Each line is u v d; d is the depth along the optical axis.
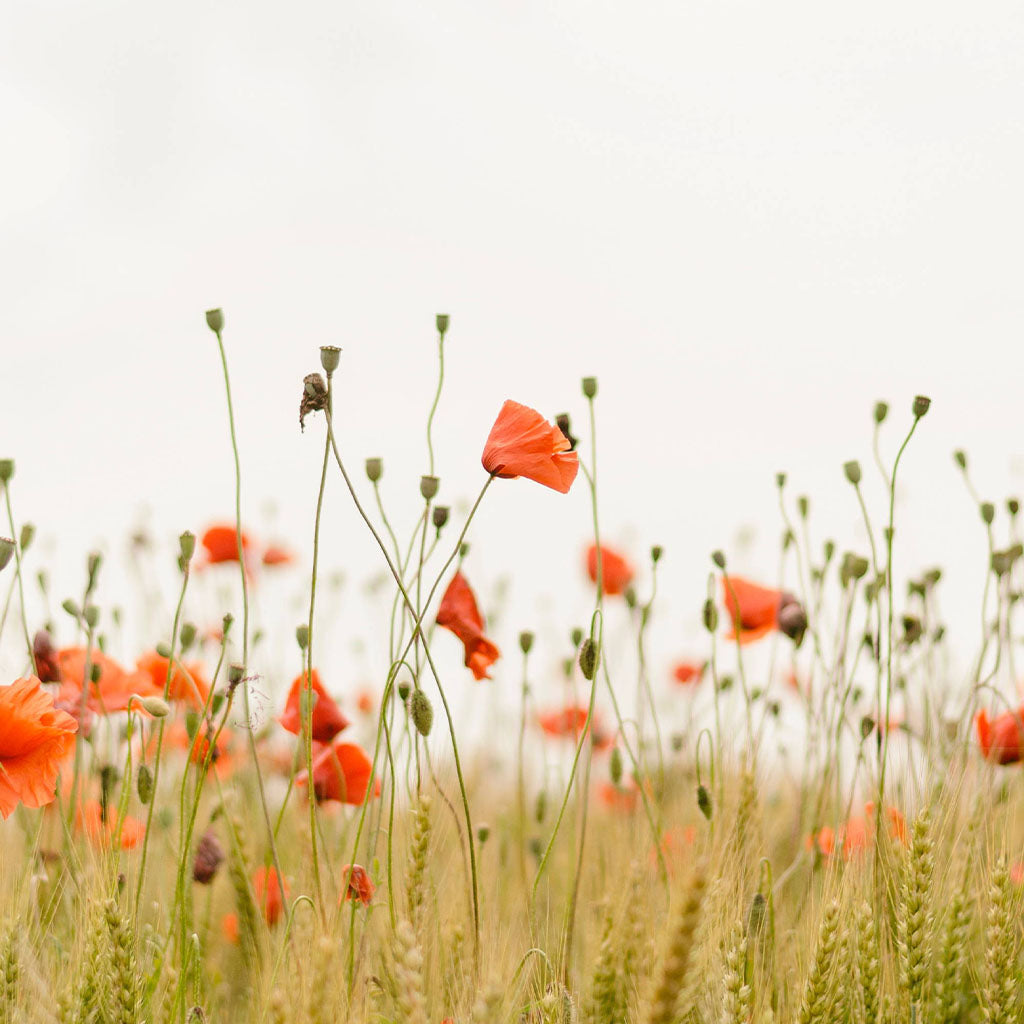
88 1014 1.34
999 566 1.55
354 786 1.47
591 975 1.42
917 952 1.40
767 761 1.57
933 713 1.57
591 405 1.47
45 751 1.38
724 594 1.65
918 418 1.44
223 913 1.59
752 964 1.38
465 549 1.47
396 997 1.32
